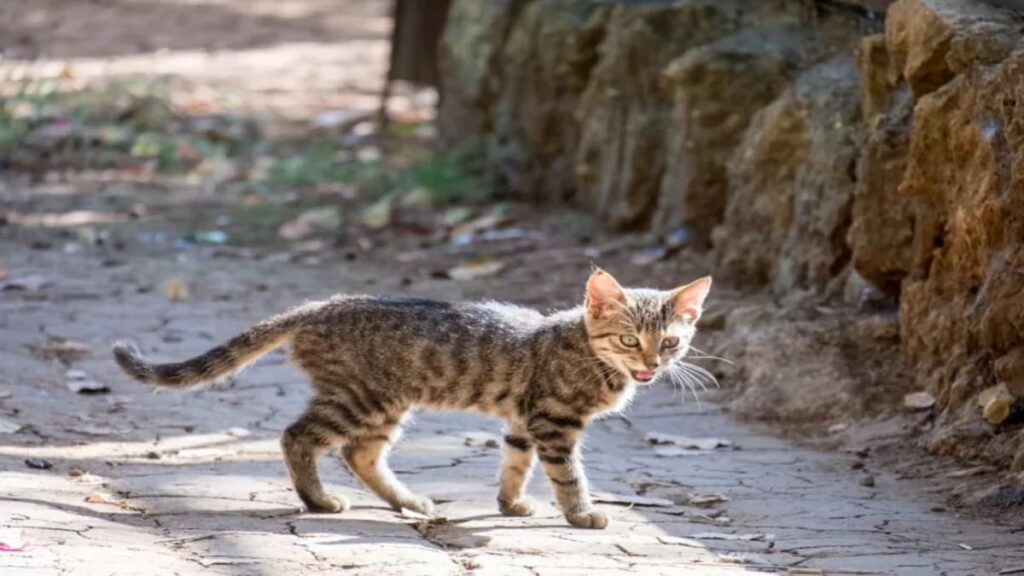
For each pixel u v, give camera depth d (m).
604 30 20.47
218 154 25.05
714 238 17.27
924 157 13.02
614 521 10.38
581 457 12.10
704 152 17.92
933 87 13.08
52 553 8.66
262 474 11.14
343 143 26.47
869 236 14.12
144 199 22.52
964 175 12.58
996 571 9.25
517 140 22.23
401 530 9.90
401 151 25.28
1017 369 11.98
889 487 11.51
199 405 13.18
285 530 9.67
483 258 18.70
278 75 33.81
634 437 12.92
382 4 46.03
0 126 25.50
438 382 10.46
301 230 20.61
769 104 17.30
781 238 16.33
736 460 12.23
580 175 20.69
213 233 20.41
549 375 10.28
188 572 8.53
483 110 23.23
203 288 17.52
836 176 15.40
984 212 12.01
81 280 17.70
